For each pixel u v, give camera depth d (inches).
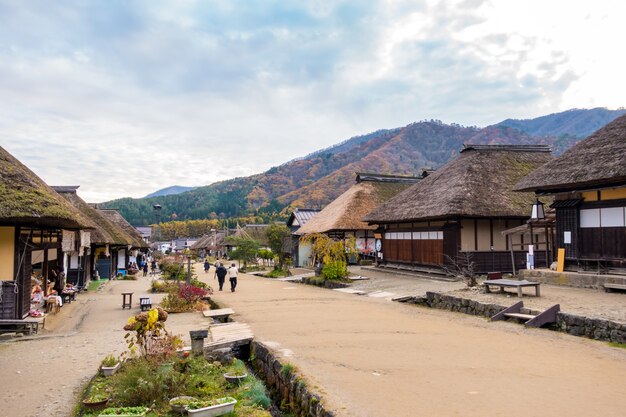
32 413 239.1
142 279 1378.0
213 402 239.5
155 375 266.4
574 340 385.7
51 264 756.0
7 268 468.1
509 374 288.7
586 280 575.8
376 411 223.5
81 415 231.1
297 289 912.9
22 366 332.5
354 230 1268.5
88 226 572.1
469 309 534.6
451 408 227.6
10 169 458.9
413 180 1465.3
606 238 574.2
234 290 882.1
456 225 796.0
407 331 438.9
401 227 1001.5
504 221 827.4
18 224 476.1
